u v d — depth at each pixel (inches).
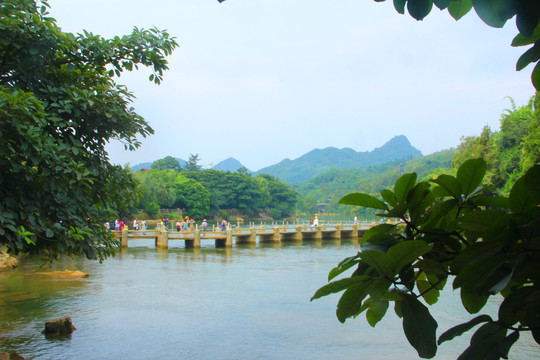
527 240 54.4
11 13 284.4
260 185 5723.4
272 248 1689.2
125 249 1638.8
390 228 71.0
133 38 317.1
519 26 50.6
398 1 60.0
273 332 585.6
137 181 359.6
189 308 706.2
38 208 272.7
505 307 58.6
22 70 292.0
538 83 62.7
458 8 59.2
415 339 61.5
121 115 314.3
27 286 845.8
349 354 500.7
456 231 67.7
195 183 4510.3
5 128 242.7
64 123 289.3
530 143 1418.6
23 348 498.3
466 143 2066.9
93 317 638.5
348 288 62.6
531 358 453.4
